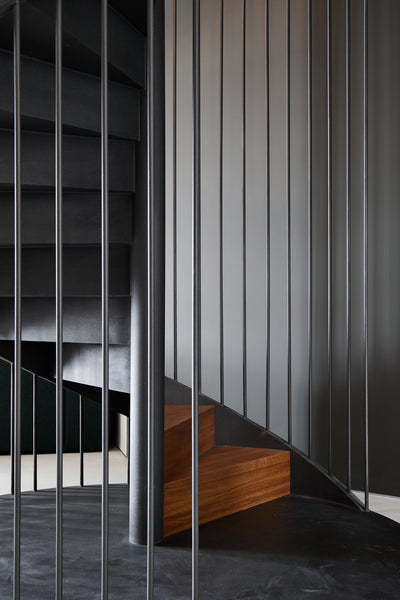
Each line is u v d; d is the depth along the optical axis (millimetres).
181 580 1981
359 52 3402
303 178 3570
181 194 3953
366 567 2109
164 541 2361
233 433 3199
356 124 3424
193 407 1366
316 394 3523
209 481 2598
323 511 2760
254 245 3725
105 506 1451
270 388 3668
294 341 3602
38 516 2740
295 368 3598
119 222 2398
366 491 2771
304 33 3551
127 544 2326
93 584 1942
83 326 2693
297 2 3568
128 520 2668
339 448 3457
